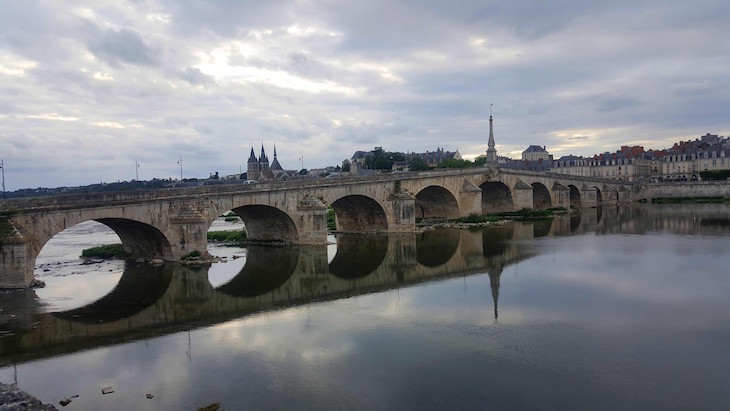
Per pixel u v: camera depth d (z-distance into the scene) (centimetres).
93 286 4556
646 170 19775
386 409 2183
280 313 3622
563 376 2480
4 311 3722
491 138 10700
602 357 2698
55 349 2942
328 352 2825
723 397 2256
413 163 17488
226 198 5947
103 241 8400
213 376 2527
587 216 10656
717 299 3684
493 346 2881
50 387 2438
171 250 5562
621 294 3891
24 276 4378
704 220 9112
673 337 2961
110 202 4909
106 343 3034
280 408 2198
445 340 2988
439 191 9494
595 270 4769
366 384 2417
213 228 10625
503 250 6097
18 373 2605
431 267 5244
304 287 4488
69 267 5500
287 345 2945
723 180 14762
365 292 4216
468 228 8600
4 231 4322
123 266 5525
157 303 3966
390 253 6228
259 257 6078
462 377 2481
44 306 3872
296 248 6725
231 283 4678
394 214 8125
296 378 2491
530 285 4247
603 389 2345
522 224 9181
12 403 2175
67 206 4606
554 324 3234
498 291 4088
